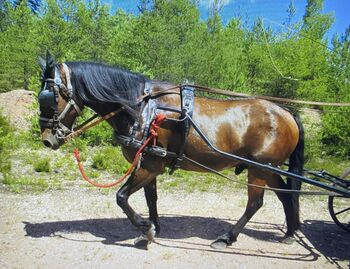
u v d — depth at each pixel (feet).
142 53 53.21
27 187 23.29
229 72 49.32
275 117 15.42
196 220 19.12
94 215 19.02
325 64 51.01
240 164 16.11
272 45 54.03
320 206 22.94
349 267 14.15
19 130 42.01
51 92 13.71
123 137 14.33
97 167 30.04
